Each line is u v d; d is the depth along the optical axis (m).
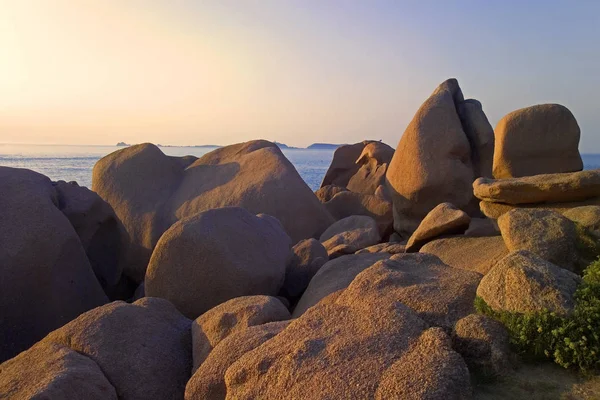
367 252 11.58
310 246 12.19
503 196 9.89
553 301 5.16
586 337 4.80
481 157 14.84
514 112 12.30
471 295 6.02
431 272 6.93
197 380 5.98
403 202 14.93
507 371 4.87
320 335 5.57
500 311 5.38
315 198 17.56
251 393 5.17
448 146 14.23
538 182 9.45
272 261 10.48
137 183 18.70
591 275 5.59
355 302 6.18
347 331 5.49
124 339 7.12
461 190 14.05
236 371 5.50
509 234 7.60
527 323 5.06
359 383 4.65
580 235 7.46
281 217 16.73
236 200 17.06
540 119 11.95
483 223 11.31
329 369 4.94
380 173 24.84
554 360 4.94
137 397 6.45
